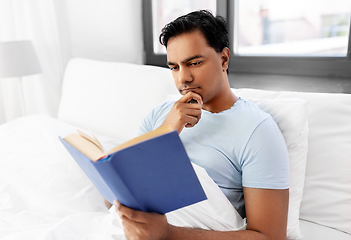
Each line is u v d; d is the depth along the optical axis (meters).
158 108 1.03
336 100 0.94
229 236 0.70
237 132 0.80
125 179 0.53
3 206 1.05
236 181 0.83
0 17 1.95
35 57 1.82
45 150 1.25
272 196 0.73
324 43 1.49
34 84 2.09
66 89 1.75
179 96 1.17
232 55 1.72
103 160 0.51
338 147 0.91
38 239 0.76
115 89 1.46
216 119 0.85
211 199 0.77
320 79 1.38
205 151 0.85
